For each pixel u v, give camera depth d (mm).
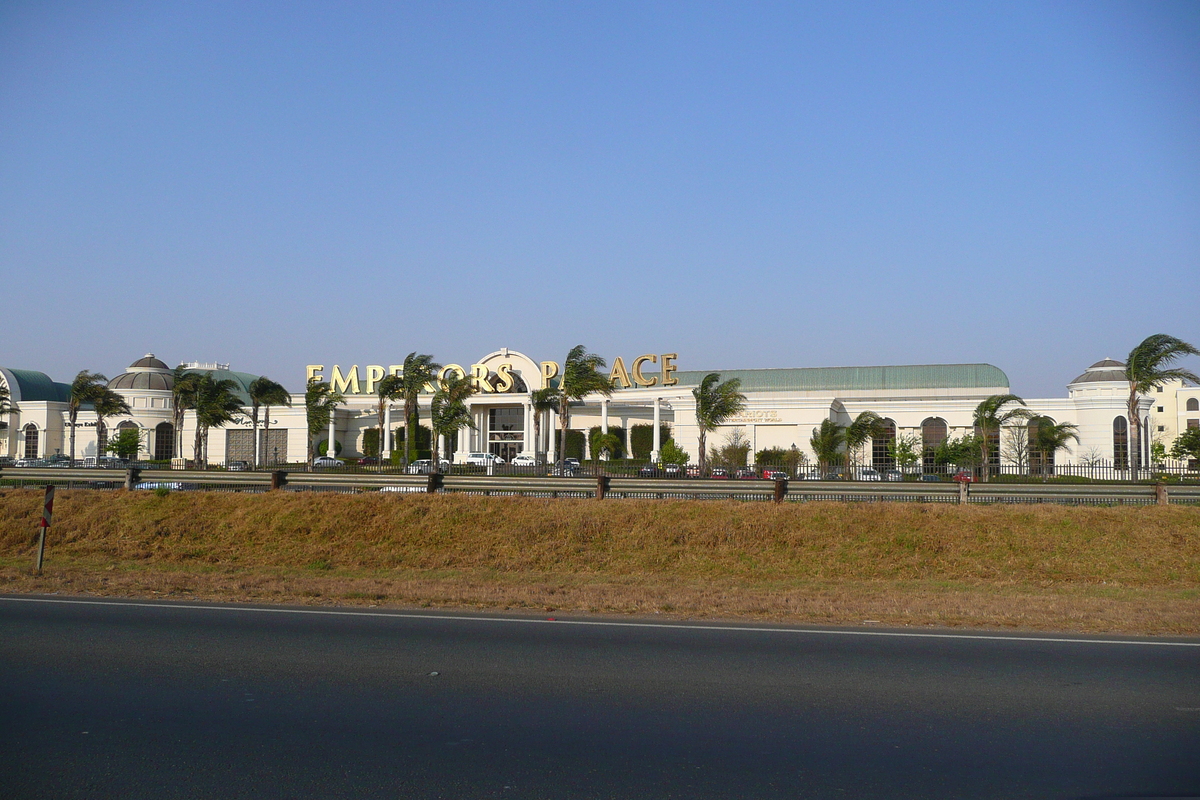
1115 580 20562
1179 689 9727
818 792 6746
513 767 7250
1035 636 12812
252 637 12367
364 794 6688
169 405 81062
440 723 8398
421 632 12844
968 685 9852
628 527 24688
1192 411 102188
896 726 8367
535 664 10789
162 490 29047
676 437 69875
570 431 76875
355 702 9094
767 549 23219
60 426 82000
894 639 12523
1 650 11430
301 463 71625
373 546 24797
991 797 6684
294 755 7516
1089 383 65000
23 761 7352
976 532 23203
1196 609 15523
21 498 28781
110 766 7242
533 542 24359
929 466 62531
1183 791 6812
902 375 82062
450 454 69375
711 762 7387
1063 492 25812
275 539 25562
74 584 17578
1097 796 6723
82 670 10367
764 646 11953
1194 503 25297
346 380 80375
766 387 84375
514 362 74750
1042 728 8320
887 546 22875
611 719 8547
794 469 38531
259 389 67688
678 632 12984
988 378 79750
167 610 14695
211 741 7852
